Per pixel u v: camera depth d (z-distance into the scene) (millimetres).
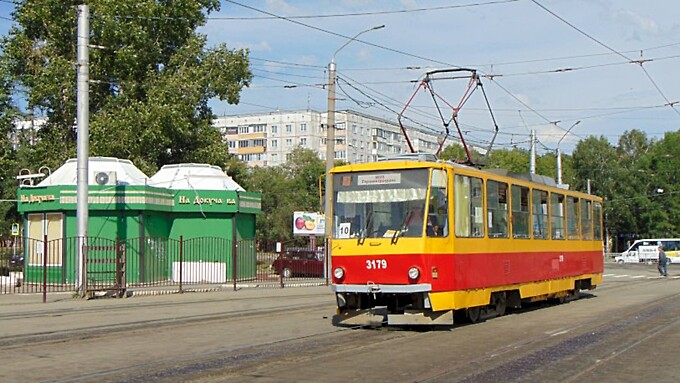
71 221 32844
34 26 44812
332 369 10711
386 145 110438
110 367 10945
